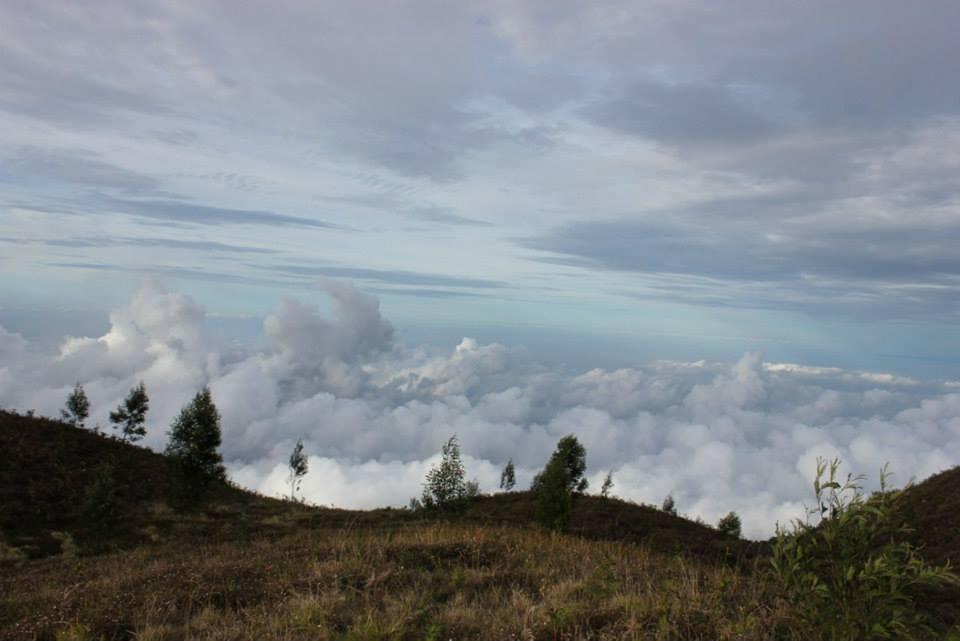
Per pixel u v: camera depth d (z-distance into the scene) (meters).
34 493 26.94
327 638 6.02
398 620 6.38
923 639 5.23
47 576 13.15
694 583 7.09
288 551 11.44
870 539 5.00
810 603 5.08
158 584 8.78
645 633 5.70
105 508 25.39
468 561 9.63
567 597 7.06
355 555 9.88
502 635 5.91
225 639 6.09
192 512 29.53
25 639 6.75
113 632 6.71
